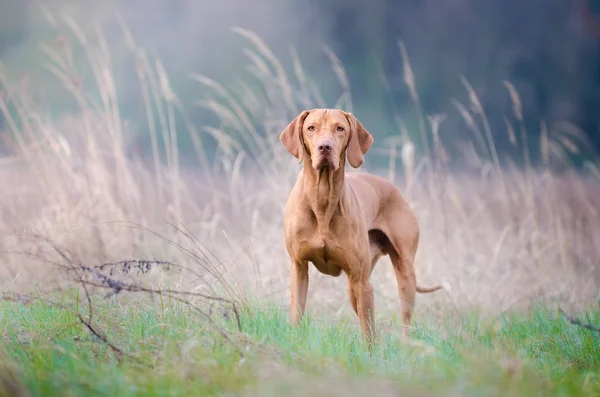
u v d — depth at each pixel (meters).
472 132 40.56
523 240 14.92
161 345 8.34
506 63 43.59
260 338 8.90
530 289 13.94
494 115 41.94
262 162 15.59
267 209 16.08
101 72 16.98
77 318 9.41
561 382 7.90
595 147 39.78
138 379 7.41
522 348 9.89
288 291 12.77
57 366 7.69
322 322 11.53
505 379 7.45
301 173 10.29
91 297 10.35
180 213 14.31
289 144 10.28
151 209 14.84
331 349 8.57
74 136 16.53
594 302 13.03
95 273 9.04
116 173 14.99
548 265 14.49
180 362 7.70
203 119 36.84
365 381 7.40
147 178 15.49
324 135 9.80
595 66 43.91
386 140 15.98
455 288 13.33
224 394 7.09
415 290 11.54
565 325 11.02
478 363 7.78
